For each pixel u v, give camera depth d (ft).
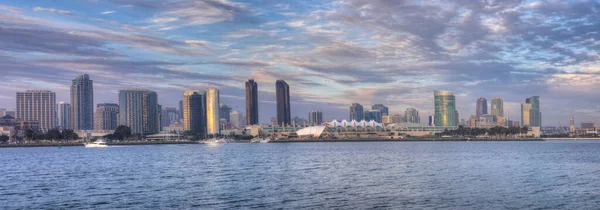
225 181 359.25
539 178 363.15
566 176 378.53
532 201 256.11
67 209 248.52
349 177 378.12
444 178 365.20
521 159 604.90
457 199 262.67
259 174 414.41
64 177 411.95
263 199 268.41
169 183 350.84
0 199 284.20
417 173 407.44
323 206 245.45
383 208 238.68
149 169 488.02
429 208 237.86
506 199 262.47
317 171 437.58
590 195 276.00
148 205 255.50
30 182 374.02
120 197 283.79
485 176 379.76
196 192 298.97
